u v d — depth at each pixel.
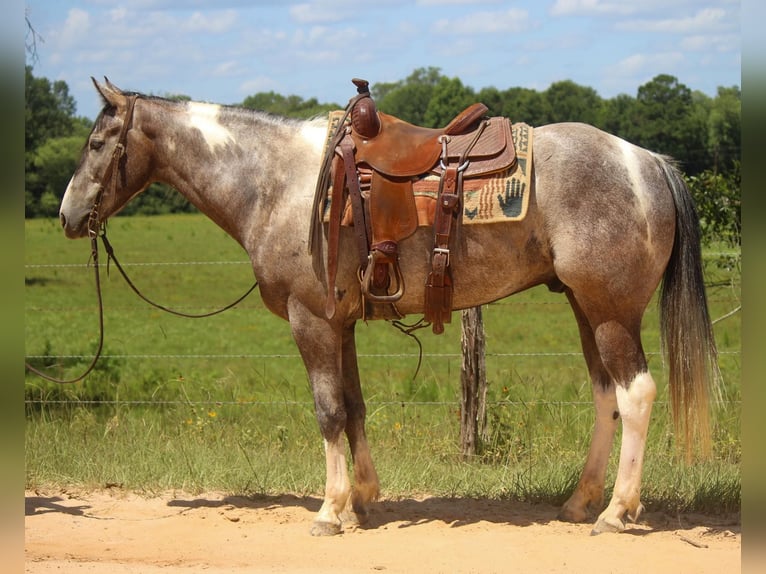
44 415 7.43
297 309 4.77
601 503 5.00
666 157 4.78
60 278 26.16
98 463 6.13
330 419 4.73
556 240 4.52
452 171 4.52
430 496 5.64
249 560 4.33
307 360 4.79
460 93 54.16
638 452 4.59
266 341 17.48
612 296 4.49
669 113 36.66
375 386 9.33
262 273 4.84
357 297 4.75
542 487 5.53
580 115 46.34
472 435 6.48
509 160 4.50
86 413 7.45
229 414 7.75
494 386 8.55
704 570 4.06
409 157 4.59
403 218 4.54
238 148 4.96
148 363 13.17
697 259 4.65
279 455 6.34
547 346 15.55
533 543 4.48
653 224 4.53
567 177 4.50
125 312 20.72
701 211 7.80
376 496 5.05
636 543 4.44
